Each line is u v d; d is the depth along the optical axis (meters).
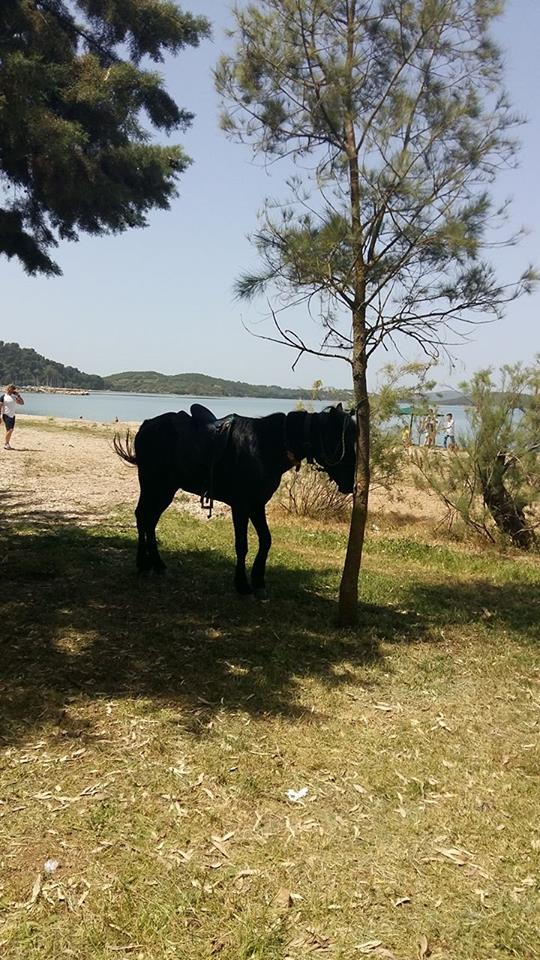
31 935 2.27
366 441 5.25
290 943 2.28
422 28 4.59
